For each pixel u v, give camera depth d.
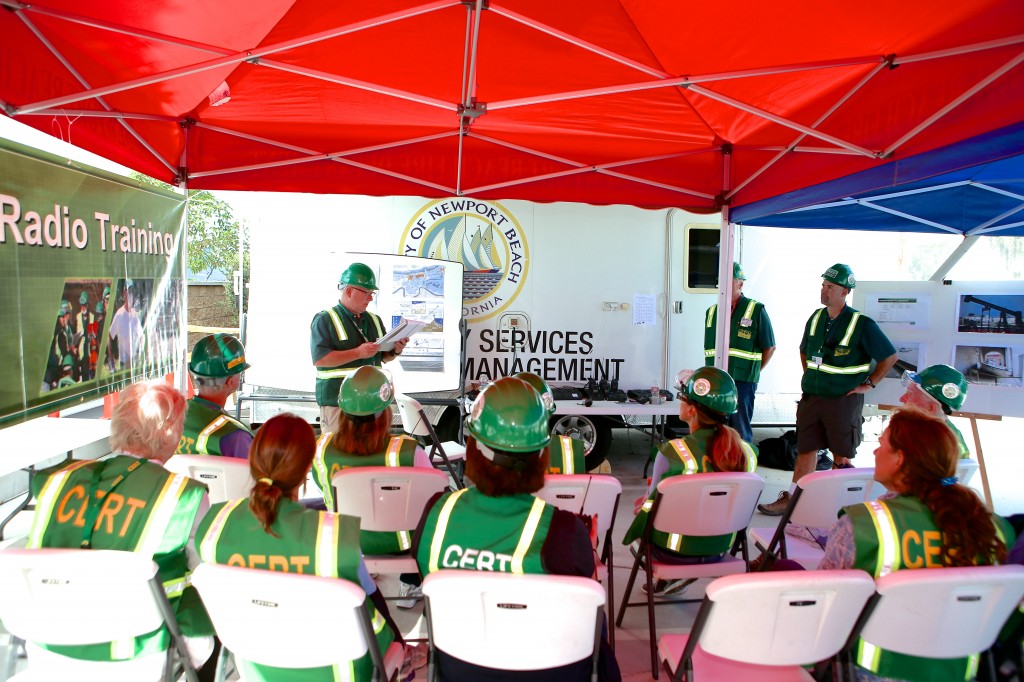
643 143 4.73
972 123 2.88
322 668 1.89
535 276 6.52
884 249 7.02
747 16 2.89
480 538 1.87
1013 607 1.92
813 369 5.59
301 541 1.87
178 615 2.16
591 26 3.17
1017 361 5.44
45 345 2.98
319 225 6.30
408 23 3.12
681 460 3.13
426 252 6.40
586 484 2.86
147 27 2.95
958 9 2.55
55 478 2.05
